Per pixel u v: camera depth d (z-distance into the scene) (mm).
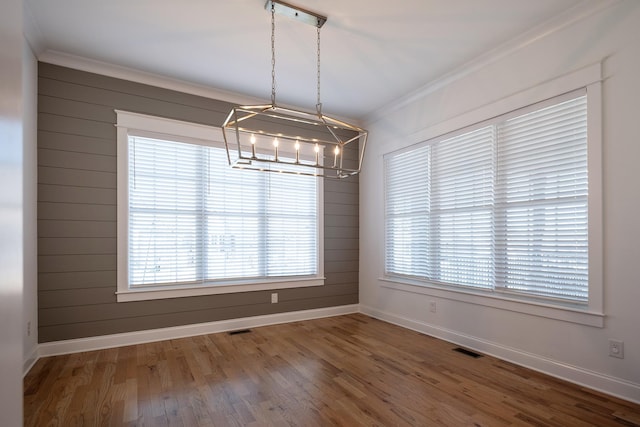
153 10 2455
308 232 4477
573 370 2475
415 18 2547
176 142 3621
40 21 2578
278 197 4254
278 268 4230
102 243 3219
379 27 2662
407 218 4051
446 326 3490
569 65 2508
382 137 4449
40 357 2932
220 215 3861
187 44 2912
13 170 650
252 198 4066
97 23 2611
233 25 2641
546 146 2672
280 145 4266
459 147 3404
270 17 2541
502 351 2949
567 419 2006
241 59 3152
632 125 2205
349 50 2992
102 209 3223
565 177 2555
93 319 3166
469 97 3281
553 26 2574
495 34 2754
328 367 2783
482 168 3168
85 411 2092
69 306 3070
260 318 4035
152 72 3395
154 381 2508
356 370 2725
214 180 3832
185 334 3582
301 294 4363
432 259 3689
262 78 3531
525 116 2822
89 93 3201
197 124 3701
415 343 3389
